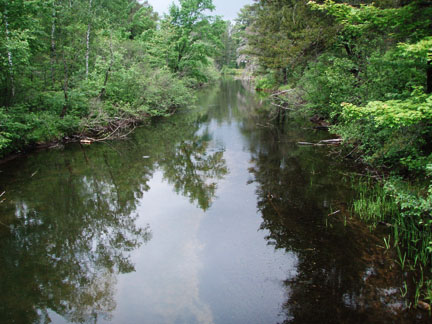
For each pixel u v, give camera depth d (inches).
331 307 155.6
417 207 190.1
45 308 163.8
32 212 279.3
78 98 524.7
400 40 336.2
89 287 179.9
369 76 359.9
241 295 167.5
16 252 218.7
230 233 233.9
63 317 156.2
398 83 319.9
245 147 487.5
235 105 986.7
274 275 183.2
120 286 179.0
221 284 177.2
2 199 305.0
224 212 269.3
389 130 267.9
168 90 784.9
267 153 446.6
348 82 378.9
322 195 289.9
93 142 528.7
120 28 877.2
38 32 455.5
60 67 530.9
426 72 261.4
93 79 561.3
